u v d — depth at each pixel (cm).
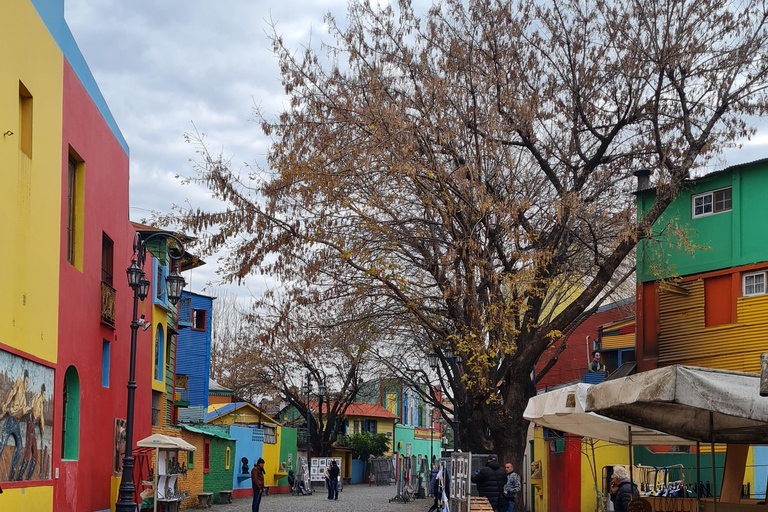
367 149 2011
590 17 2242
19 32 1370
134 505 1800
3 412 1262
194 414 4269
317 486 5669
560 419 1532
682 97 2227
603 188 2409
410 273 2289
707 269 2417
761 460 2225
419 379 3791
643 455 2598
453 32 2236
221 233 2058
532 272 2055
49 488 1522
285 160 2069
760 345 2266
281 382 5456
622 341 3058
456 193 2077
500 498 2045
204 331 4403
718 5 2177
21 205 1371
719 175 2419
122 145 2280
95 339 1928
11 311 1312
